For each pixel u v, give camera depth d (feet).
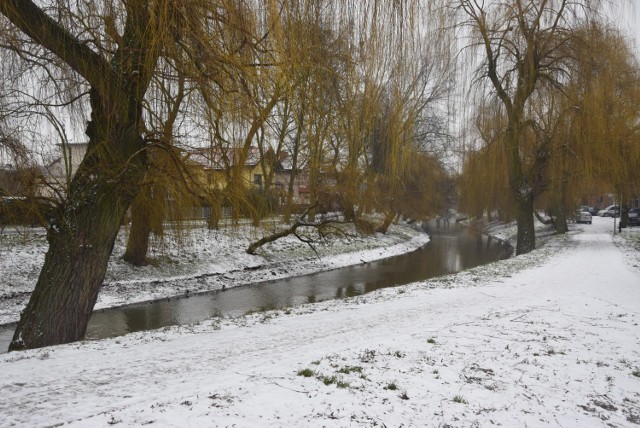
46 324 27.58
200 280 63.93
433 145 101.35
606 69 64.59
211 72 24.47
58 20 25.75
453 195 125.70
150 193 38.75
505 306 34.06
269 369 18.03
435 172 111.14
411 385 16.58
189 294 58.80
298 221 69.77
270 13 23.18
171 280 61.93
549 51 66.59
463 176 78.95
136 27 24.14
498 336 24.54
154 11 21.76
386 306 37.32
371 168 37.32
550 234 116.26
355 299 43.73
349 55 26.89
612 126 66.13
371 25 26.50
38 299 28.09
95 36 25.50
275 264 78.07
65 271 28.19
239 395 14.71
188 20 22.11
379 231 120.06
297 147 36.17
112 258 61.98
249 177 36.63
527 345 22.75
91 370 19.95
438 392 16.14
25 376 19.08
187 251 69.72
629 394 17.43
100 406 14.87
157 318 46.39
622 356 21.88
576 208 121.49
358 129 29.04
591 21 64.08
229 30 23.15
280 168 57.47
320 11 25.84
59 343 27.66
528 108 69.87
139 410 13.55
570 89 65.92
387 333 26.63
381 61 27.20
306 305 43.01
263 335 28.14
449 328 26.58
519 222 78.23
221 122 27.55
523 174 78.02
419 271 80.02
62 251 28.43
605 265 56.80
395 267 85.35
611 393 17.44
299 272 77.05
